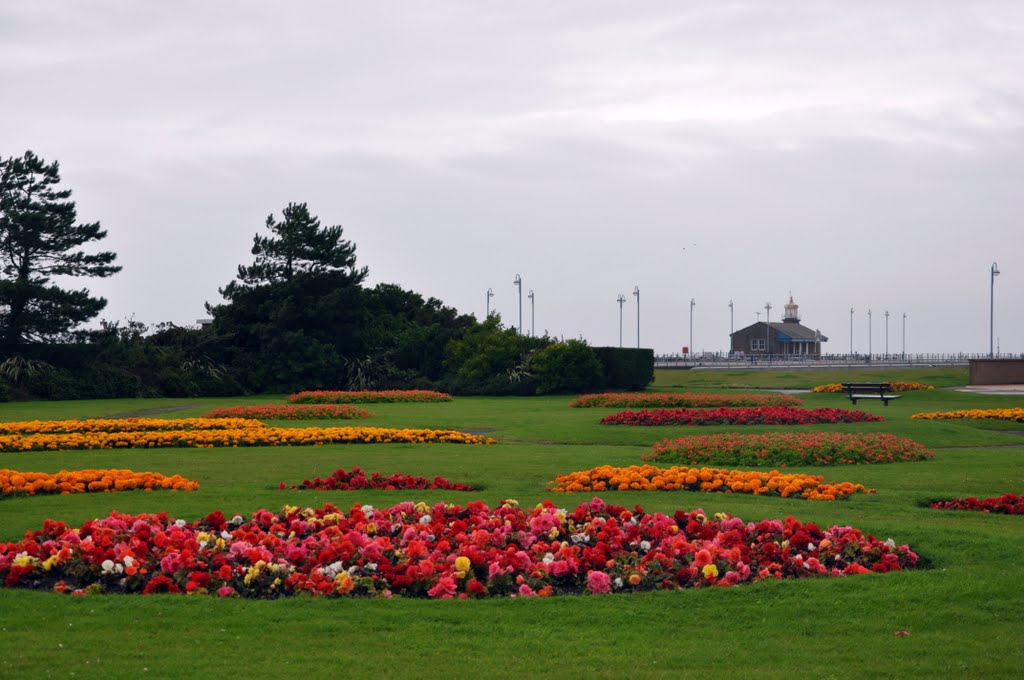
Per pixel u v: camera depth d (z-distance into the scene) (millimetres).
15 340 56719
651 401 43000
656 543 12172
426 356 63375
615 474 18516
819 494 16766
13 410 45094
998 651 8672
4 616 9375
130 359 58906
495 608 9773
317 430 28109
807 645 8875
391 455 24234
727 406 41875
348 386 62438
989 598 10078
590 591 10414
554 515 12750
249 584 10336
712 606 9906
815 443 23625
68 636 8859
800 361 107938
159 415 42250
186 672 8039
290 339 62250
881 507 15953
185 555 10695
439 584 10188
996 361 62094
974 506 16000
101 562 10766
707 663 8422
